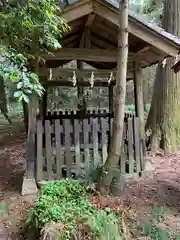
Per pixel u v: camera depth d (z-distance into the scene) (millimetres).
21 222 3967
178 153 7086
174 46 4664
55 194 3971
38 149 4910
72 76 5023
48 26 3434
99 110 9312
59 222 3373
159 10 11359
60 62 6566
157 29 4539
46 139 4941
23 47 3768
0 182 5320
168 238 3688
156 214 4102
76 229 3291
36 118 4930
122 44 3926
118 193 4461
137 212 4098
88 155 5086
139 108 5461
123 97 4062
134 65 5406
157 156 6922
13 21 3123
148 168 5688
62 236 3217
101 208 3889
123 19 3873
